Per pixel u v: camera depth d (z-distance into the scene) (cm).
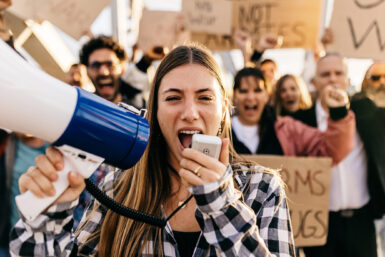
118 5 397
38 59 384
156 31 379
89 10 324
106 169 226
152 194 127
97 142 90
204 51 120
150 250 117
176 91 114
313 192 265
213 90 115
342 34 343
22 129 84
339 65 305
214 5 362
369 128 282
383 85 319
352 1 340
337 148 267
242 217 100
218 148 98
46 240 94
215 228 99
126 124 95
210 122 115
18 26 360
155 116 130
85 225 126
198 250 110
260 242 101
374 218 284
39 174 88
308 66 479
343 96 258
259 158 262
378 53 334
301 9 363
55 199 89
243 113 289
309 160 265
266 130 292
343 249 282
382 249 332
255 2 370
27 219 91
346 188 281
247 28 373
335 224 283
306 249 293
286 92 371
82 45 316
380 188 278
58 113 84
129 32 456
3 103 79
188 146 116
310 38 363
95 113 90
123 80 324
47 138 86
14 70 79
